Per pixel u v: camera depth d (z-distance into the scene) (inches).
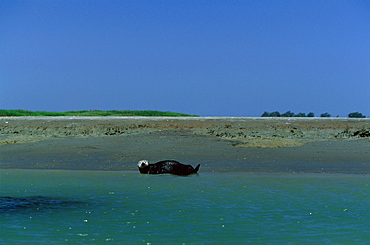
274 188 502.9
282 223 365.7
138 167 620.1
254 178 567.8
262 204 428.8
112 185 526.9
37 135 1026.1
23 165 677.3
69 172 619.8
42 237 331.3
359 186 511.5
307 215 390.0
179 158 733.9
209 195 469.7
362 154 761.6
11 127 1155.9
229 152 789.9
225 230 347.6
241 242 320.5
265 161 702.5
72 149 824.3
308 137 1005.8
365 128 1122.0
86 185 526.3
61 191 493.7
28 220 376.2
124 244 316.2
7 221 372.5
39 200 450.6
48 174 602.9
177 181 551.2
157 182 545.3
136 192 487.2
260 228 353.1
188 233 340.5
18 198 459.2
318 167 649.0
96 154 776.3
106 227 356.2
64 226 359.6
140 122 1259.2
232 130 1101.7
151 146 861.2
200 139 955.3
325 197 457.1
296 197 457.4
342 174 594.6
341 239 327.3
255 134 1040.2
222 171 624.1
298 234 337.4
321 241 323.0
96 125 1187.3
